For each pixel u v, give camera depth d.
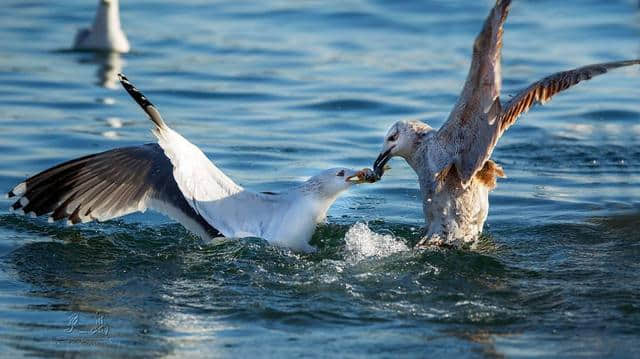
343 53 24.55
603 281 11.81
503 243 13.28
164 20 28.22
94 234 13.59
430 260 12.36
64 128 18.31
